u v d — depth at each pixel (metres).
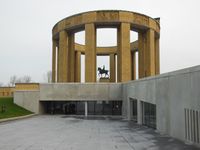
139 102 26.09
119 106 38.09
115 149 12.88
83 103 38.81
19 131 20.38
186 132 14.09
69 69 45.72
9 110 33.81
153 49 43.09
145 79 23.48
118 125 24.95
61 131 20.41
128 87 32.34
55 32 47.19
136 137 16.97
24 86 38.06
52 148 13.27
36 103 37.72
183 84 14.44
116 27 42.16
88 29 39.75
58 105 39.47
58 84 37.91
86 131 20.42
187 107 13.87
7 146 13.90
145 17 41.72
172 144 13.71
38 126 23.88
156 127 20.52
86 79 39.16
